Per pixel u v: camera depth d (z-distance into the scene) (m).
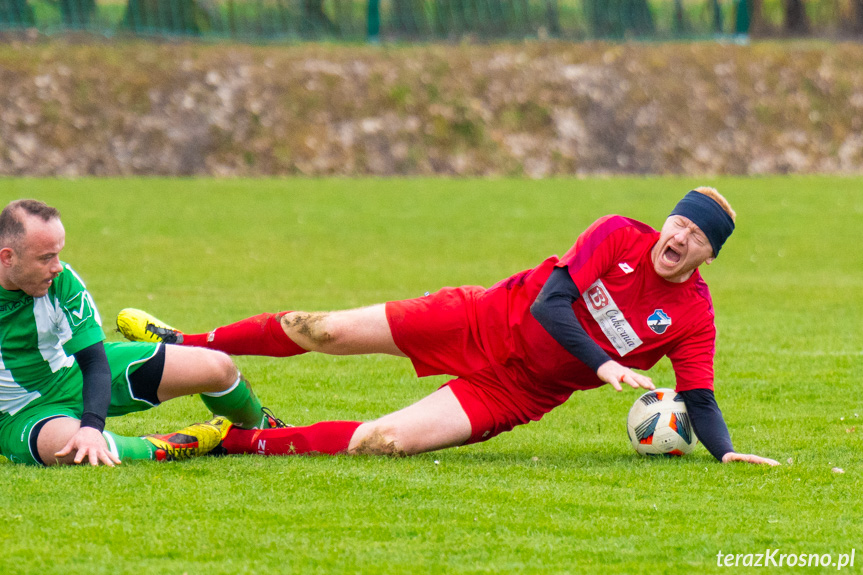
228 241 55.66
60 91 84.38
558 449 20.73
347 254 52.75
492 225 63.03
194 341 20.42
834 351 31.94
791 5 117.69
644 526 15.00
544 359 19.12
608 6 107.38
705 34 110.62
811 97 101.00
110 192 71.19
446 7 103.94
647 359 19.84
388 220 64.31
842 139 98.50
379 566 13.16
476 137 90.31
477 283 44.75
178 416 22.69
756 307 40.09
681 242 18.67
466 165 88.19
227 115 86.38
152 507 15.22
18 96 83.06
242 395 19.31
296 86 89.75
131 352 18.48
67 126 82.50
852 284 46.06
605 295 19.25
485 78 94.81
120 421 22.06
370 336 19.70
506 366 19.36
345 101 89.94
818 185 83.38
